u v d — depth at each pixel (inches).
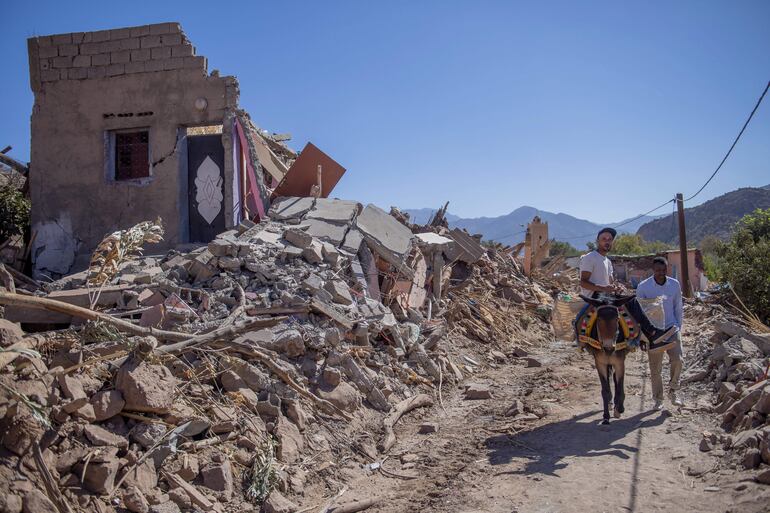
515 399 400.8
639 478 243.1
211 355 298.4
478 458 294.4
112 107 636.1
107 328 252.2
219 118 616.1
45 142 647.8
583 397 383.2
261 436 268.7
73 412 210.7
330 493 261.1
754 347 344.8
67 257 637.9
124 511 199.6
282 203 582.9
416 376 426.6
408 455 306.8
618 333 308.8
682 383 363.3
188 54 621.0
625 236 3216.0
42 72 647.8
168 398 239.5
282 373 312.8
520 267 1048.2
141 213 626.8
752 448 237.5
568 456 277.9
